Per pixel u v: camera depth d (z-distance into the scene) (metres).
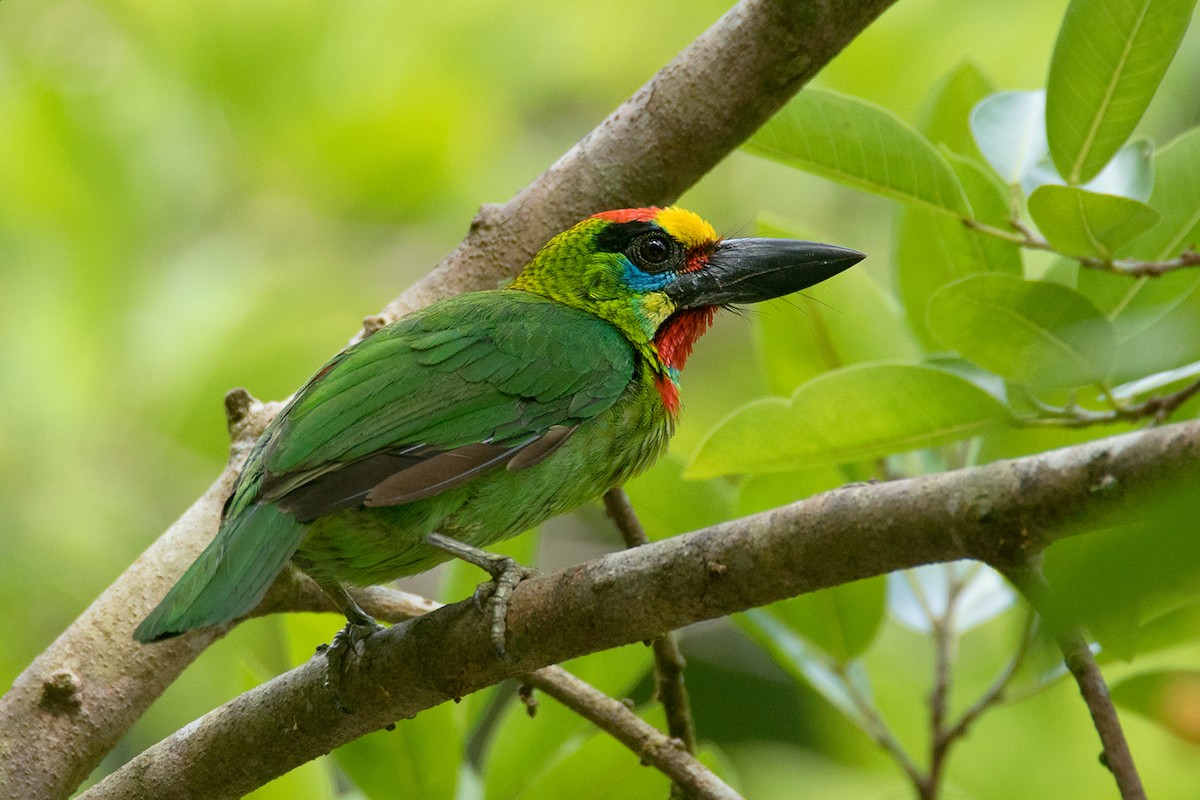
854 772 12.73
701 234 9.05
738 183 15.62
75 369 13.53
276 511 6.92
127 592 7.44
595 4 15.03
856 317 9.46
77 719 7.16
